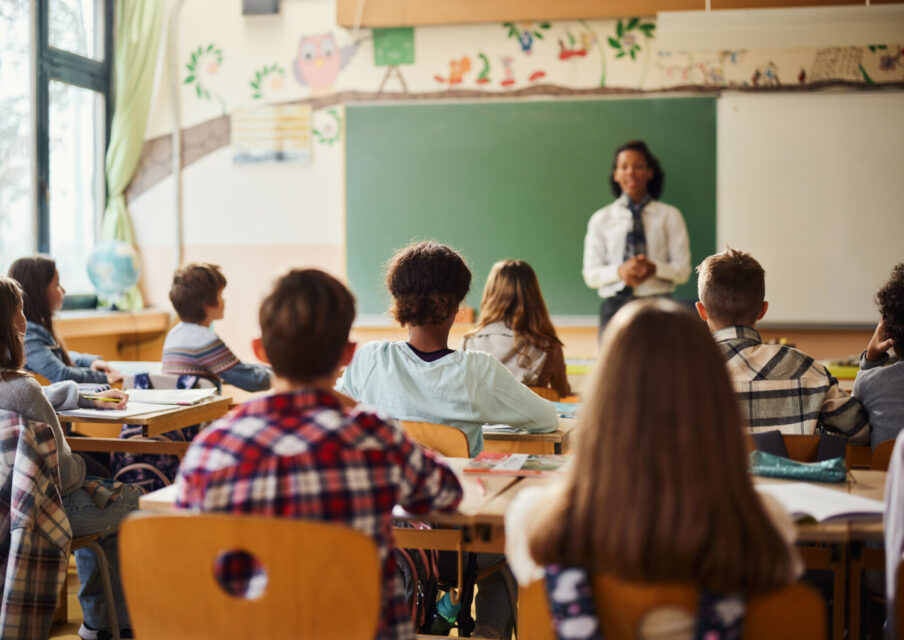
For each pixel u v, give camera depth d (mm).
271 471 1096
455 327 5031
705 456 881
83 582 2295
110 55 5281
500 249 5121
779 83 4855
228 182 5293
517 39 5020
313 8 5160
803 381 1917
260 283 5301
